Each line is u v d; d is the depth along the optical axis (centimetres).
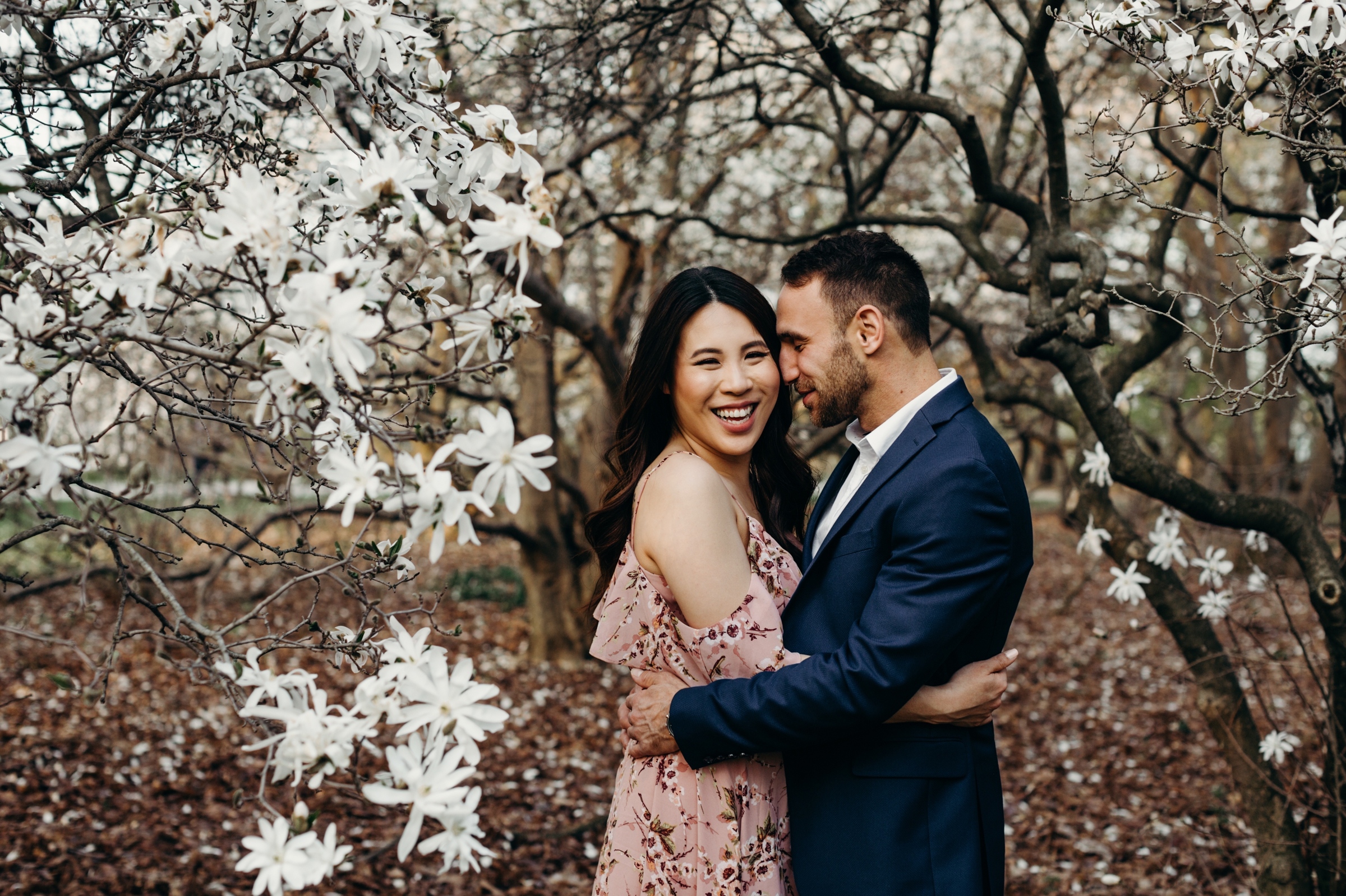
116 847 397
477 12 402
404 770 105
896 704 147
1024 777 535
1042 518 1802
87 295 112
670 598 167
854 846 156
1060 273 576
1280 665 269
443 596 129
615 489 192
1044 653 835
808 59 357
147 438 563
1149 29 175
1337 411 244
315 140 192
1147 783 511
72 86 161
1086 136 187
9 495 107
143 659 698
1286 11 152
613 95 382
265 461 460
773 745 149
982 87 604
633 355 183
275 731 122
